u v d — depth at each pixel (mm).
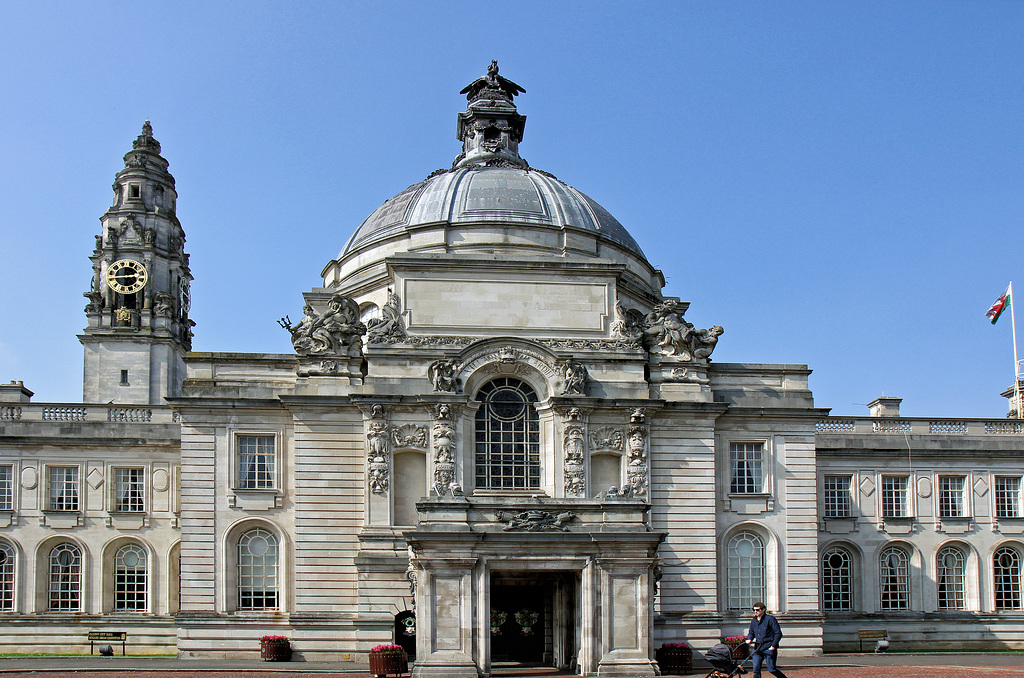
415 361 60219
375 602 57594
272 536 60562
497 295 62250
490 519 49719
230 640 58844
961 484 72812
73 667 53188
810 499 63531
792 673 50156
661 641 59125
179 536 68188
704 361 62844
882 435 72062
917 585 70812
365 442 59344
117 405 69875
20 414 69125
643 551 49250
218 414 60750
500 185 74062
